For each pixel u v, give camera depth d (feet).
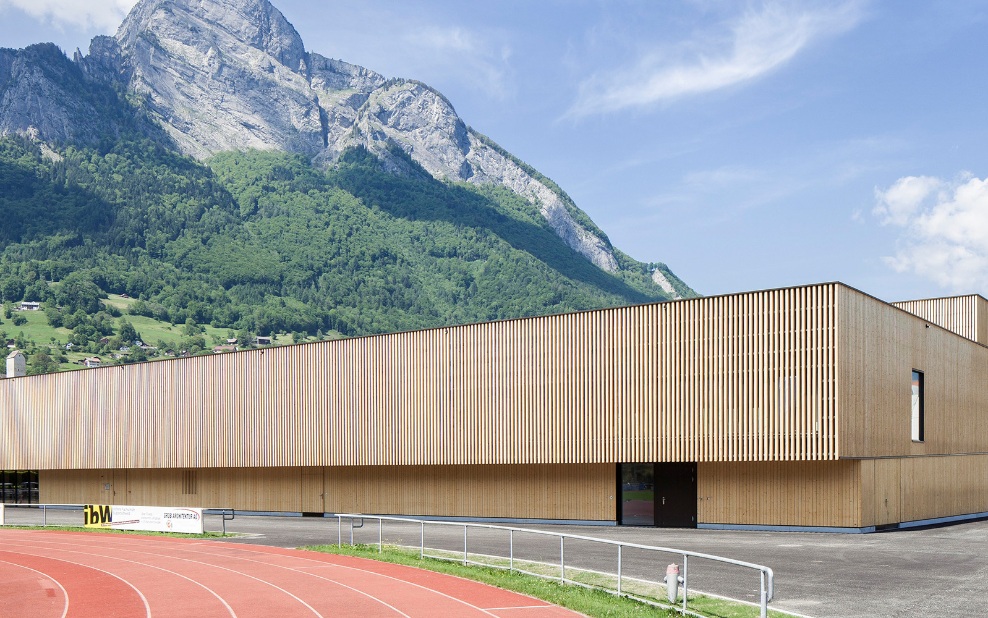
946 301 181.98
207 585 78.02
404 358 152.87
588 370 134.21
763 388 119.34
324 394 161.38
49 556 106.22
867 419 120.16
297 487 167.22
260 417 168.96
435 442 147.74
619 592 64.44
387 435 153.17
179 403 180.55
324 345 162.20
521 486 142.41
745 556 89.66
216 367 175.94
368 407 155.94
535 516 140.46
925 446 139.03
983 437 164.96
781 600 64.08
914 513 132.98
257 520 156.46
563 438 135.44
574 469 137.49
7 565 97.96
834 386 113.91
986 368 168.55
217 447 173.99
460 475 148.87
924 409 139.74
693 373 125.08
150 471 188.55
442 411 147.64
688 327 126.21
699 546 99.55
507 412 141.08
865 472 117.80
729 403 121.80
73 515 182.39
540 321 139.44
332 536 121.70
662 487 129.18
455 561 87.20
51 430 202.28
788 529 119.34
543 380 138.21
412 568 84.53
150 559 99.86
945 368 149.18
